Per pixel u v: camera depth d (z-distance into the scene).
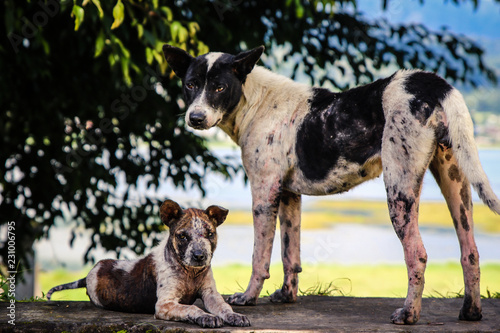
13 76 8.40
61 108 9.01
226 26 9.00
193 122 5.23
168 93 9.56
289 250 5.70
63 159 9.00
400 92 4.71
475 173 4.37
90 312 5.04
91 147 9.37
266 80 5.64
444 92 4.62
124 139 9.62
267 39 9.43
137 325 4.50
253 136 5.52
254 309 5.34
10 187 9.32
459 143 4.46
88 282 5.15
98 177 9.03
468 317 4.84
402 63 9.66
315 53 9.62
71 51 8.20
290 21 9.27
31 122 8.92
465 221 4.87
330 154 5.05
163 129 9.58
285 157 5.37
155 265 4.85
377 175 5.04
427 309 5.42
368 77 9.77
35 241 10.37
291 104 5.43
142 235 10.16
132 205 9.97
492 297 6.31
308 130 5.20
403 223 4.61
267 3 9.15
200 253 4.44
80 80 8.73
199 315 4.43
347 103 5.04
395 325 4.59
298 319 4.89
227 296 5.99
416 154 4.59
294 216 5.70
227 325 4.51
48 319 4.77
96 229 9.66
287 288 5.68
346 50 9.77
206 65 5.41
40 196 9.27
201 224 4.62
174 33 7.08
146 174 9.98
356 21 9.80
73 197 9.34
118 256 9.84
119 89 8.93
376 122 4.84
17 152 9.24
